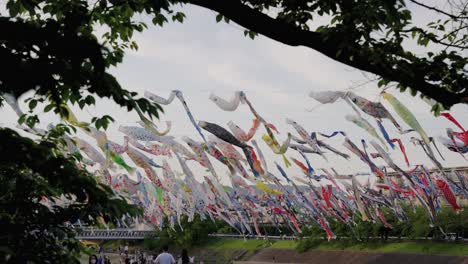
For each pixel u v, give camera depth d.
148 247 75.88
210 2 6.05
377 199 32.94
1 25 4.17
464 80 7.00
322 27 7.47
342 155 15.61
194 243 72.44
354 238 56.91
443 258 46.94
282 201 32.41
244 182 21.08
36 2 6.27
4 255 5.23
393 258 51.47
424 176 21.62
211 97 11.59
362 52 6.41
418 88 6.77
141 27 9.23
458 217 46.62
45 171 5.75
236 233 71.62
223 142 15.84
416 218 50.50
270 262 62.66
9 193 6.39
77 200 6.24
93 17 8.53
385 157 15.56
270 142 14.52
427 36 7.39
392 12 6.25
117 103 4.73
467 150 13.73
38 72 3.97
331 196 31.86
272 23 6.18
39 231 6.45
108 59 8.86
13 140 5.47
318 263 58.09
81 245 7.38
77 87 4.41
